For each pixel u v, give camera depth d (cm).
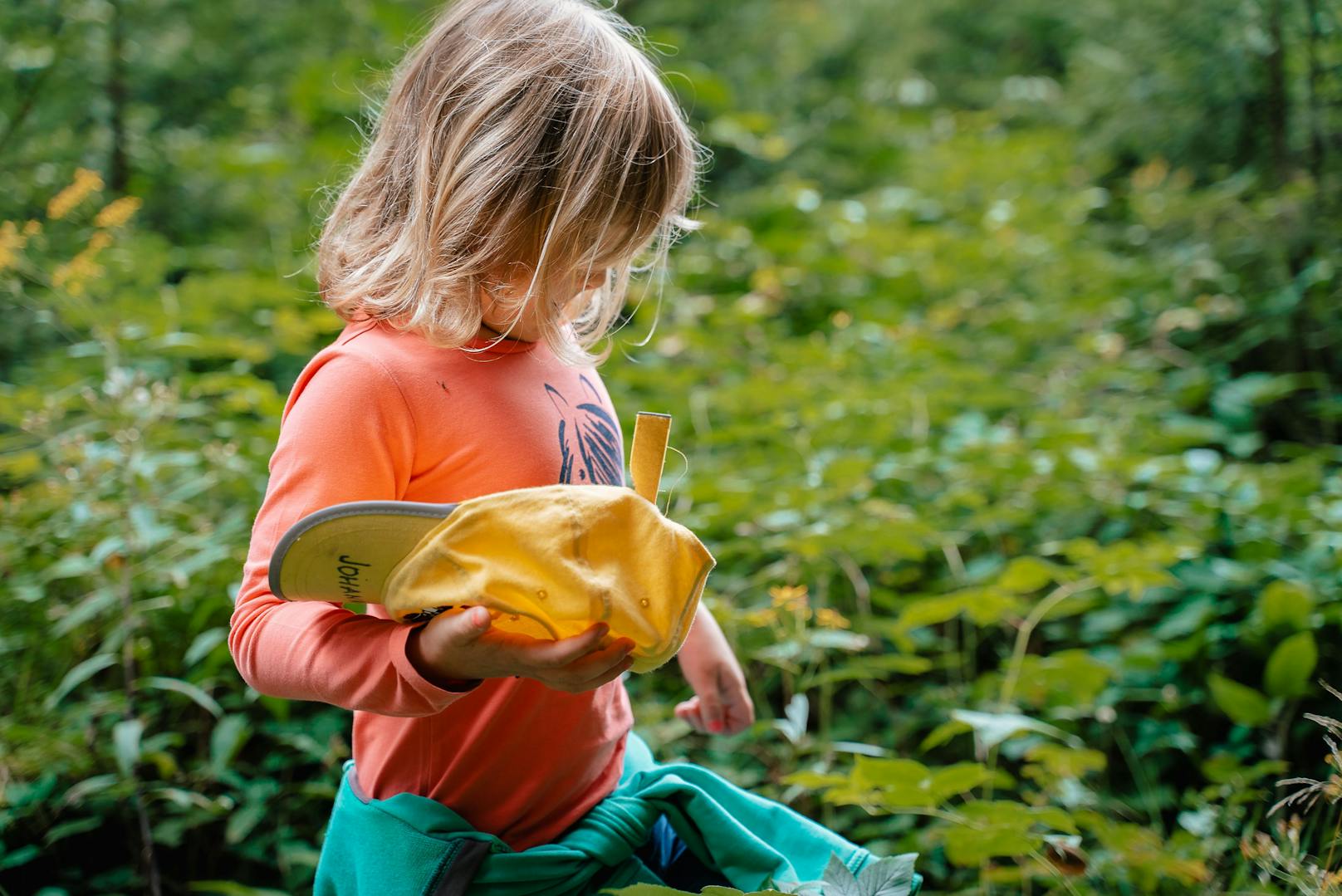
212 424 278
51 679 200
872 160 613
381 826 104
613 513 86
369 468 96
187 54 466
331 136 454
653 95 105
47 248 303
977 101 754
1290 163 360
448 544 84
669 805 116
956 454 279
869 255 438
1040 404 336
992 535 262
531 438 104
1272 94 359
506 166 98
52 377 277
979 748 203
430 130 102
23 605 203
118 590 194
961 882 187
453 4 110
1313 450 318
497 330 108
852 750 191
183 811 188
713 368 329
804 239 423
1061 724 217
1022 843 162
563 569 82
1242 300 369
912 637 239
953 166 576
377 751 109
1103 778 211
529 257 102
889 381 310
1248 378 330
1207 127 408
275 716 203
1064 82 731
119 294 316
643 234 106
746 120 511
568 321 116
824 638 199
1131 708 224
